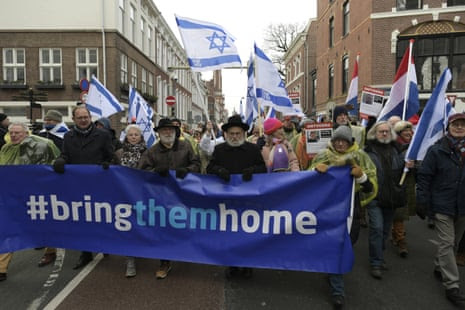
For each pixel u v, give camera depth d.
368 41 16.14
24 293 3.55
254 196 3.55
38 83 19.14
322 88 23.55
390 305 3.30
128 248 3.85
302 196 3.46
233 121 3.73
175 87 38.41
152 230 3.81
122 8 21.06
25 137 4.38
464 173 3.33
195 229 3.71
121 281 3.81
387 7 15.54
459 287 3.62
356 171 3.24
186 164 4.03
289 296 3.46
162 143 4.04
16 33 19.22
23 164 4.20
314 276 3.94
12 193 4.04
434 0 15.02
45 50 19.42
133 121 7.83
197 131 11.30
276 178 3.54
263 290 3.59
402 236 4.61
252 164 3.79
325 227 3.38
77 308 3.23
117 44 19.64
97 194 3.92
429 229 5.88
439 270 3.88
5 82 19.09
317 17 24.61
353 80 8.01
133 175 3.85
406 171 4.11
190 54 5.08
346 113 5.44
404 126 5.09
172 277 3.91
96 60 19.38
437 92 4.16
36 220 4.05
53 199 4.01
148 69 26.72
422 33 15.24
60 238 4.02
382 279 3.88
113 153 4.36
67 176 3.97
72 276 3.97
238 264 3.57
